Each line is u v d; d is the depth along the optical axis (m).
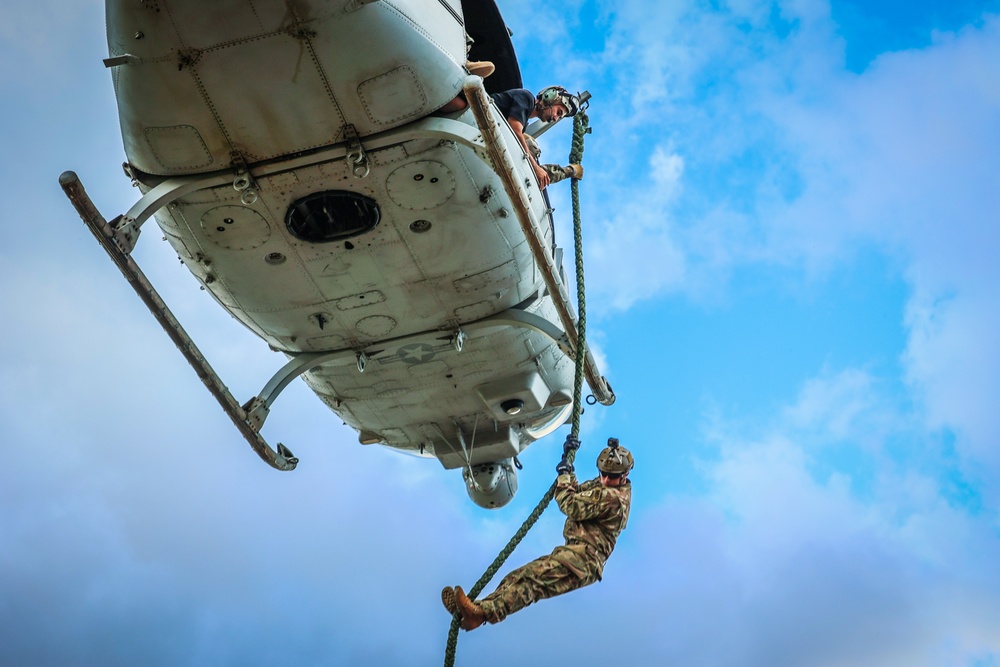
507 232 12.46
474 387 15.34
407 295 13.07
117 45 10.31
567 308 11.47
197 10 9.94
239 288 12.85
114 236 10.93
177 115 10.68
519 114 12.45
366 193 11.56
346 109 10.70
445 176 11.48
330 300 13.05
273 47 10.17
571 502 8.01
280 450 14.52
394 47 10.37
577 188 10.55
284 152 11.03
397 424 16.36
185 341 12.37
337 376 14.86
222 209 11.66
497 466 17.64
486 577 8.05
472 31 13.31
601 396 13.63
